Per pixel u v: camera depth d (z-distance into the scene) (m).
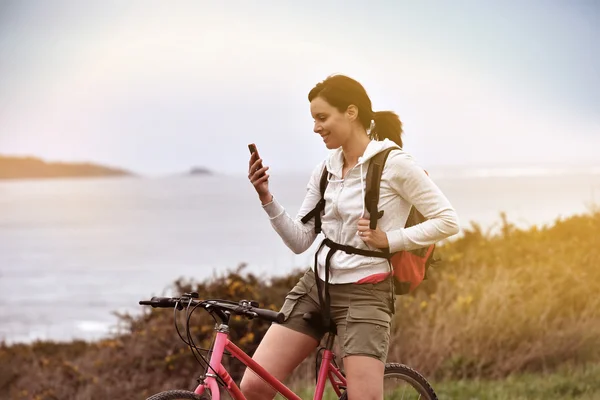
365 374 4.40
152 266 63.62
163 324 10.38
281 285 10.45
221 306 4.06
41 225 147.75
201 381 4.05
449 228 4.34
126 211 190.75
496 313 9.45
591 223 12.09
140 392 9.68
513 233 12.15
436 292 10.23
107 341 11.38
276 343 4.67
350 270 4.49
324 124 4.54
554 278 10.35
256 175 4.66
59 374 11.16
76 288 52.16
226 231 107.19
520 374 8.77
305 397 7.98
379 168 4.44
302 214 4.83
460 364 8.81
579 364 8.80
